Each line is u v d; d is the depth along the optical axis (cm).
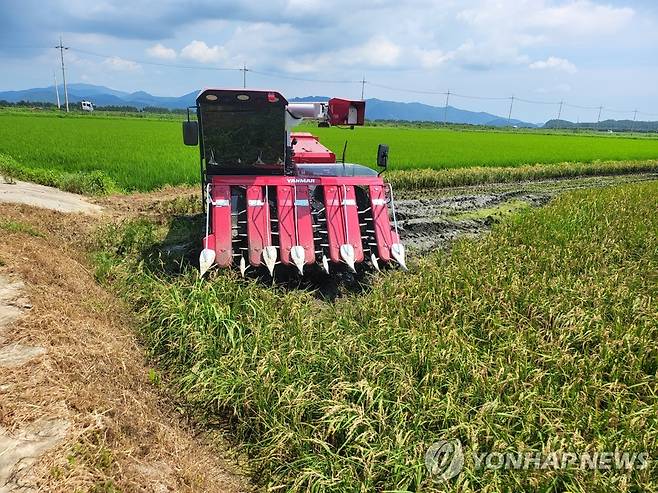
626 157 2834
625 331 552
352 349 514
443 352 499
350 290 759
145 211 1168
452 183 1809
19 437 329
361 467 382
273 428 421
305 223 751
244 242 759
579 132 8762
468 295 644
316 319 603
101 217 1058
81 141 2391
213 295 600
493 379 458
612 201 1285
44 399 365
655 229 988
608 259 819
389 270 786
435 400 432
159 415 444
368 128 5600
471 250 848
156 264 766
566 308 603
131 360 510
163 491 333
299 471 390
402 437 396
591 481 354
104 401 387
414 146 2950
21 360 410
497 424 405
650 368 507
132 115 6738
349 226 769
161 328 571
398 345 527
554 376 478
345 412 419
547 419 408
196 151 2064
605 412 420
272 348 517
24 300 505
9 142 2189
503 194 1631
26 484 295
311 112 820
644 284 698
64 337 459
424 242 1058
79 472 308
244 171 823
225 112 776
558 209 1187
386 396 442
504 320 586
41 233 784
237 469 415
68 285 602
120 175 1482
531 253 823
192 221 1052
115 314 605
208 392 481
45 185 1307
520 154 2675
